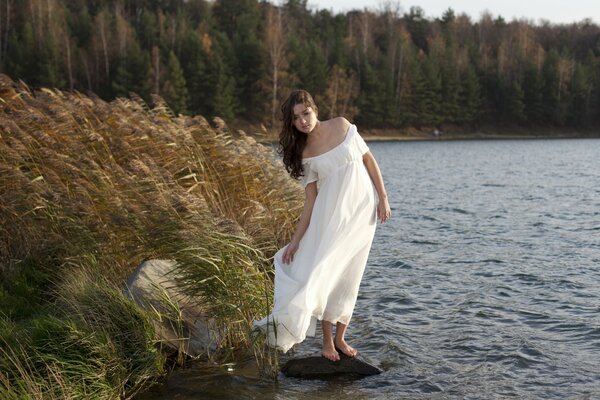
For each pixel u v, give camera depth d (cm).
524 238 1264
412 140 7325
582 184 2439
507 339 638
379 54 8150
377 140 7150
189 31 7062
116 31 6775
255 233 845
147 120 958
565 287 858
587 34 10950
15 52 6050
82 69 6488
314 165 499
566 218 1537
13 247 720
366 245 521
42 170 791
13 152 765
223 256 616
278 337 506
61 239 702
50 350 489
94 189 734
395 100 7556
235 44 7050
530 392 511
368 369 546
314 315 527
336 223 500
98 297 557
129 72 6197
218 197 895
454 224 1467
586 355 594
